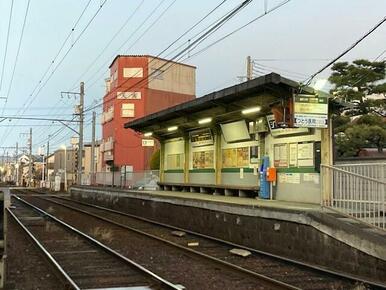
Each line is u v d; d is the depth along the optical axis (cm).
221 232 1634
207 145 2411
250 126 1962
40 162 11794
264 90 1609
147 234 1695
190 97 5994
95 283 941
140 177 3741
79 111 4716
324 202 1254
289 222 1267
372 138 2377
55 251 1369
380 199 1127
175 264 1168
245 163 2056
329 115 1576
